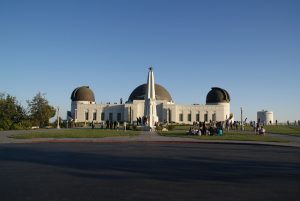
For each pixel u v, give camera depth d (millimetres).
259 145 32969
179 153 23984
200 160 20016
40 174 14828
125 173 15227
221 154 23625
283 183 13156
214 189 11984
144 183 12969
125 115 124938
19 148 27375
